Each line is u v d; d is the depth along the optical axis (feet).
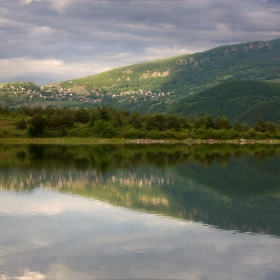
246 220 162.50
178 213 172.04
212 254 123.95
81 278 107.96
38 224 152.87
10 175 284.00
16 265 115.55
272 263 118.01
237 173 309.01
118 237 137.90
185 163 376.07
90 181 258.37
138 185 244.83
